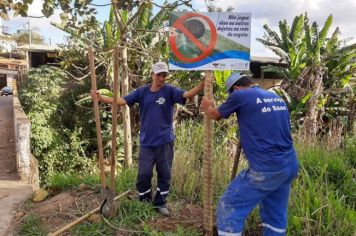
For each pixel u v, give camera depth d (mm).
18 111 9078
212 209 4332
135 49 8648
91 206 4613
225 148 6684
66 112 13164
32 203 5008
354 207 5457
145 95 4387
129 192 5008
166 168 4402
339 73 14977
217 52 3688
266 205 3705
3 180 6516
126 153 8914
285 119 3510
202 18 3656
